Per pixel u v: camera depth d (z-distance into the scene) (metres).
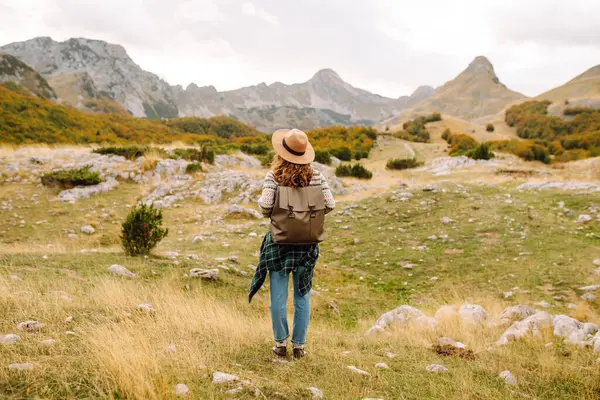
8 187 17.44
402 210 15.50
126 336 3.48
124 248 9.21
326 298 8.63
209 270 8.08
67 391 2.45
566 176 23.11
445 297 8.59
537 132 141.00
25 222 14.29
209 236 13.55
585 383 3.44
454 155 48.47
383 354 4.29
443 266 10.41
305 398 2.82
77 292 5.50
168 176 20.77
